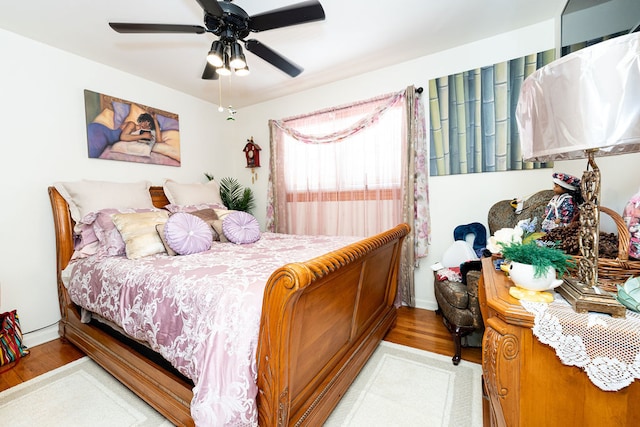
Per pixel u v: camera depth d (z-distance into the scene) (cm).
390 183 279
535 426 75
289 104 342
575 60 72
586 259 82
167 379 128
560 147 77
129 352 151
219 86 312
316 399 118
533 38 217
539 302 78
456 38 232
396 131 272
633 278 74
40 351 202
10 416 139
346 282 138
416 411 139
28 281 212
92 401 149
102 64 256
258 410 99
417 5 190
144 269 150
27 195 213
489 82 234
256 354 99
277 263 152
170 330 121
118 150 264
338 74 290
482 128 239
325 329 126
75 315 200
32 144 215
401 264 271
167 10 187
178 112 323
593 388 68
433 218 264
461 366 175
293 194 339
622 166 126
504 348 78
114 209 216
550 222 129
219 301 109
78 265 195
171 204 274
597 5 148
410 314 256
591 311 70
